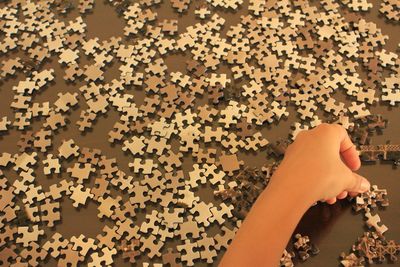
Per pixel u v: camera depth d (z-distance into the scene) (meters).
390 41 0.82
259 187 0.75
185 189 0.76
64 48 0.83
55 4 0.86
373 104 0.79
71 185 0.76
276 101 0.79
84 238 0.74
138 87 0.81
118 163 0.77
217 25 0.84
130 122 0.79
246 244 0.64
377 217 0.74
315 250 0.72
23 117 0.80
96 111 0.80
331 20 0.84
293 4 0.85
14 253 0.73
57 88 0.81
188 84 0.81
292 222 0.65
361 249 0.72
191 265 0.73
